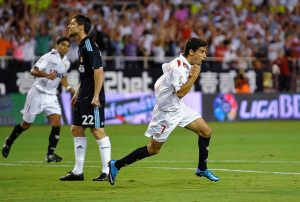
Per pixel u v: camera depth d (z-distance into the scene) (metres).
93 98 39.75
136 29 98.75
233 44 103.06
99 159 52.81
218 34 101.94
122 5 109.06
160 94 37.62
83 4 100.19
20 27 92.31
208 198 33.53
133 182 39.78
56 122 50.44
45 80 50.88
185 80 37.19
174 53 97.62
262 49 103.81
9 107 87.19
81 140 40.91
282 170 45.00
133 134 76.06
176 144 64.75
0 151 58.59
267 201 32.47
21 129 51.31
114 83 92.06
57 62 50.91
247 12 110.38
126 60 94.75
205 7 108.00
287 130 81.56
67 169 46.41
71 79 89.75
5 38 91.44
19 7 94.44
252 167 46.75
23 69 89.19
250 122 95.00
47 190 36.72
